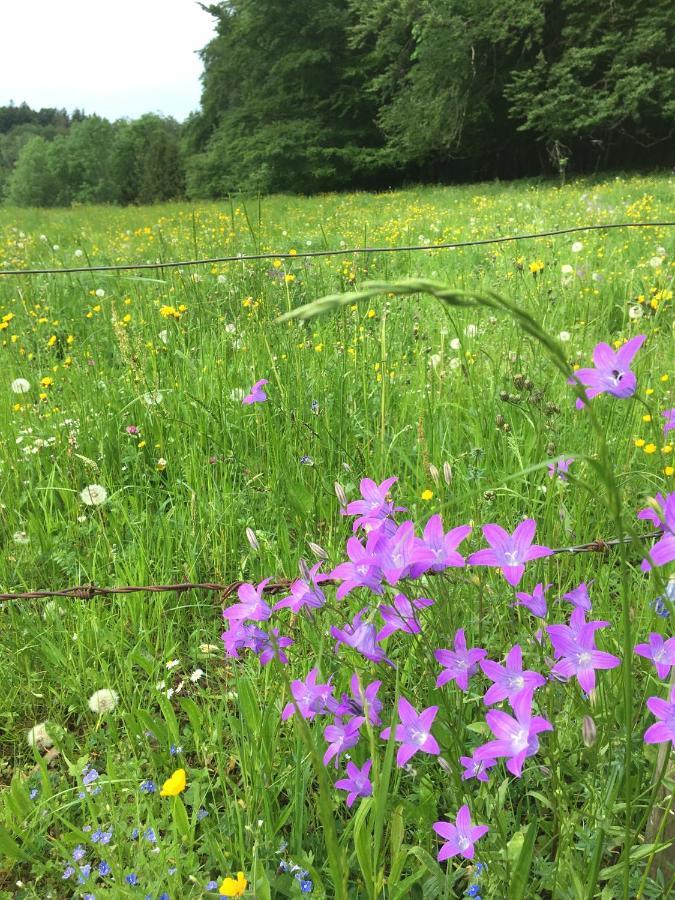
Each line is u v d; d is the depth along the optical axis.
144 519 2.93
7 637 2.44
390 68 33.75
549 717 1.40
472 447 3.14
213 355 4.16
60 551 2.80
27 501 3.24
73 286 6.56
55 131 180.38
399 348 4.37
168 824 1.78
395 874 1.38
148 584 2.61
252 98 41.69
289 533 2.97
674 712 1.08
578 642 1.18
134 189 81.12
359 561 1.25
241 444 3.48
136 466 3.36
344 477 3.02
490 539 1.22
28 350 5.25
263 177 35.34
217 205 22.03
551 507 2.34
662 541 1.10
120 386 4.06
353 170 36.00
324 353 4.17
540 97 27.05
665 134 27.72
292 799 1.74
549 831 1.60
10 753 2.19
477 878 1.44
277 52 39.56
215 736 1.98
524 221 10.93
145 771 2.01
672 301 4.71
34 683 2.34
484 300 0.70
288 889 1.53
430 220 13.16
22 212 22.44
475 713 1.83
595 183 22.50
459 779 1.39
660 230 8.28
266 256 3.40
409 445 3.30
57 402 4.07
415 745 1.24
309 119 37.62
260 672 2.10
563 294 4.81
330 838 1.15
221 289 5.54
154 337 4.59
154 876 1.58
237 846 1.63
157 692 2.04
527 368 3.48
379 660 1.36
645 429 2.98
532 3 26.91
